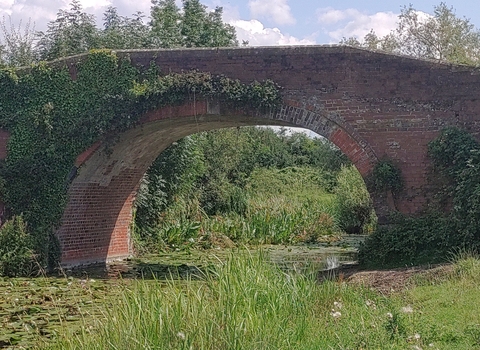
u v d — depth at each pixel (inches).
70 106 730.2
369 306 370.6
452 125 615.5
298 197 1633.9
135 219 964.0
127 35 1145.4
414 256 584.7
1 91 746.2
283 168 2009.1
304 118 654.5
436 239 576.4
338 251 1056.2
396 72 631.8
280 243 1231.5
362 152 636.7
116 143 723.4
